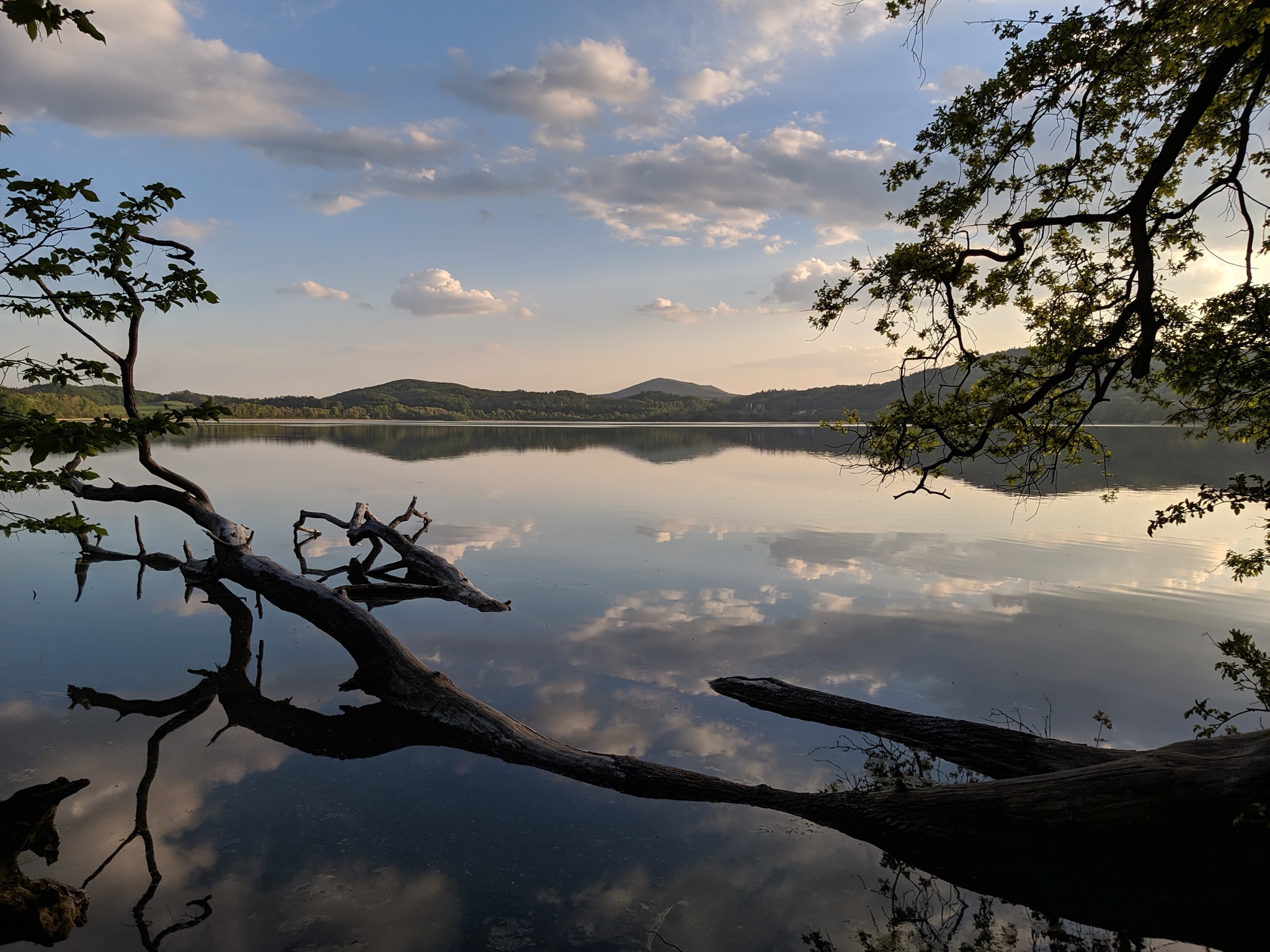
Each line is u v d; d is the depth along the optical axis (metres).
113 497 13.48
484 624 10.73
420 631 10.38
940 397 7.49
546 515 20.30
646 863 5.16
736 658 9.27
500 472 32.62
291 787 6.17
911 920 4.57
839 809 5.79
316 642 10.13
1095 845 4.89
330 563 15.08
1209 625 10.59
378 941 4.28
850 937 4.42
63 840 5.29
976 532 17.73
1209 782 4.73
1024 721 7.49
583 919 4.53
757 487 27.25
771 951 4.27
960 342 7.14
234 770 6.46
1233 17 4.59
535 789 6.20
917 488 7.41
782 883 4.96
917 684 8.45
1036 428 7.34
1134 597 12.00
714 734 7.24
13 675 8.70
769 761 6.74
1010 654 9.41
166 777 6.31
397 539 14.04
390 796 6.04
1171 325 6.35
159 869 4.96
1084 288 7.53
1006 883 5.01
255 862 5.07
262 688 8.45
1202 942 4.46
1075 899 4.86
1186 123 5.25
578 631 10.35
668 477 30.88
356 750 6.91
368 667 8.44
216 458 37.88
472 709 7.36
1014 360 7.50
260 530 18.06
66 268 4.82
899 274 7.15
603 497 24.08
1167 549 15.67
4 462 4.65
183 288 5.64
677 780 6.20
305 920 4.46
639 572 13.77
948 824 5.34
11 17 2.87
